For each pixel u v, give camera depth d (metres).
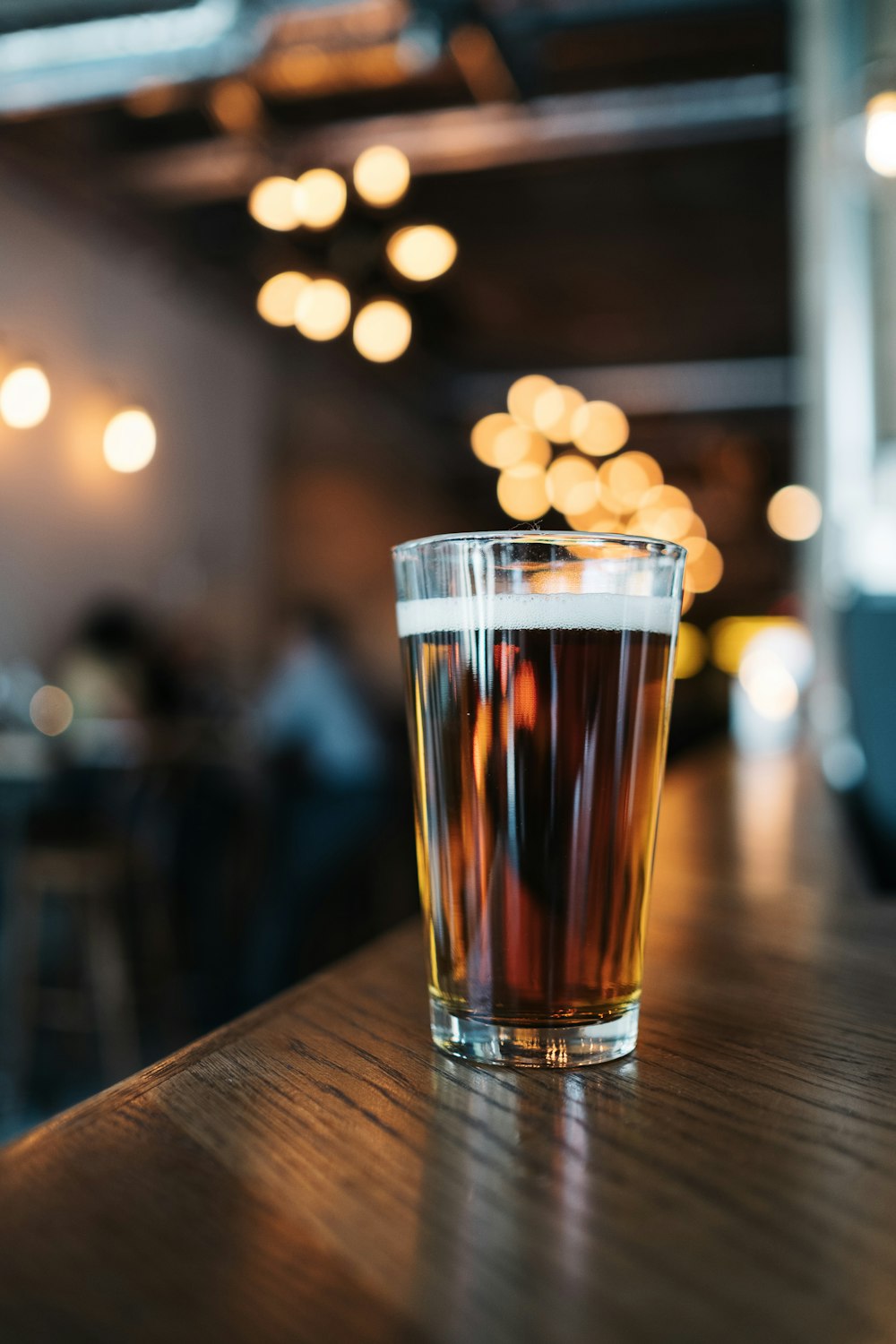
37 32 4.13
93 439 6.16
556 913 0.38
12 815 3.38
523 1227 0.25
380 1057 0.39
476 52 4.30
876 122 2.75
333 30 4.04
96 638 5.27
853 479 3.21
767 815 1.26
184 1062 0.38
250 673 7.70
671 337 8.55
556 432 8.60
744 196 6.14
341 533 9.16
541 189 6.08
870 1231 0.25
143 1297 0.22
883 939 0.62
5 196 5.45
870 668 1.04
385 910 4.75
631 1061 0.39
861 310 3.22
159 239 6.40
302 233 6.47
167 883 4.23
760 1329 0.21
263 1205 0.26
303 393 8.63
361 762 3.91
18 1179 0.28
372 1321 0.21
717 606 14.01
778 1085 0.36
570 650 0.38
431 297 7.69
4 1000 3.59
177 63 4.24
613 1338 0.21
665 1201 0.27
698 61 4.55
